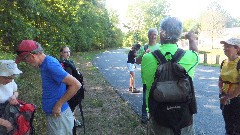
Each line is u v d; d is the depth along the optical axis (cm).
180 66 297
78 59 2627
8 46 1106
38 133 557
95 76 1504
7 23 1071
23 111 352
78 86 332
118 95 998
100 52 3950
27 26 1147
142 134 596
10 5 1069
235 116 435
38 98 812
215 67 1992
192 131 324
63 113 347
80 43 3497
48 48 1512
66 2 1806
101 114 747
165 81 299
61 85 342
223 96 443
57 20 1622
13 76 351
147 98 321
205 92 1066
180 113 300
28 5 1120
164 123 304
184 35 352
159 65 302
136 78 1461
